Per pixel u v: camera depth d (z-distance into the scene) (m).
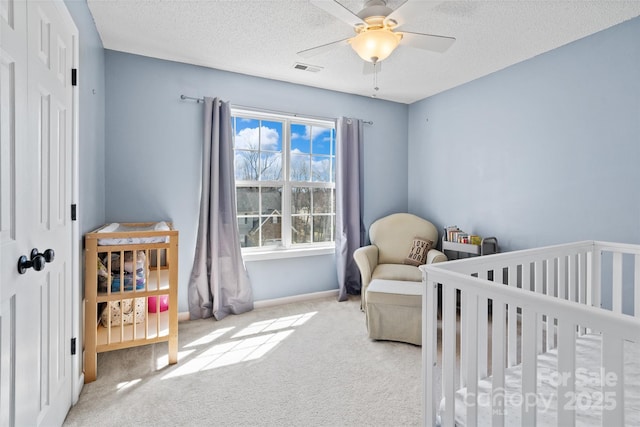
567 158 2.53
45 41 1.25
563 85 2.55
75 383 1.65
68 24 1.54
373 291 2.45
